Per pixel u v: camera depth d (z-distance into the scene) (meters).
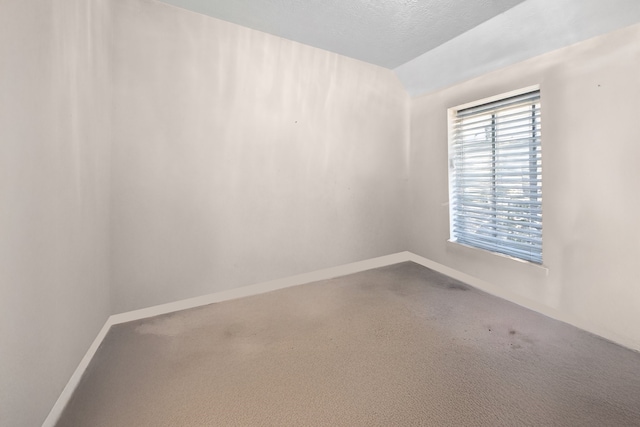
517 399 1.29
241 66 2.51
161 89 2.23
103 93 1.92
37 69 1.18
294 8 2.19
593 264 1.84
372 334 1.88
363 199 3.19
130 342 1.83
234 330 1.97
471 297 2.45
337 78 2.95
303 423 1.17
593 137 1.81
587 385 1.38
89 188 1.72
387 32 2.46
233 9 2.23
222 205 2.52
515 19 2.05
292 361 1.60
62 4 1.39
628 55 1.64
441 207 3.02
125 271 2.19
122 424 1.18
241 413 1.23
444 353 1.65
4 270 0.97
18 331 1.03
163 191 2.29
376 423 1.17
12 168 1.02
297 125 2.79
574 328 1.91
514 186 2.35
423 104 3.18
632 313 1.68
